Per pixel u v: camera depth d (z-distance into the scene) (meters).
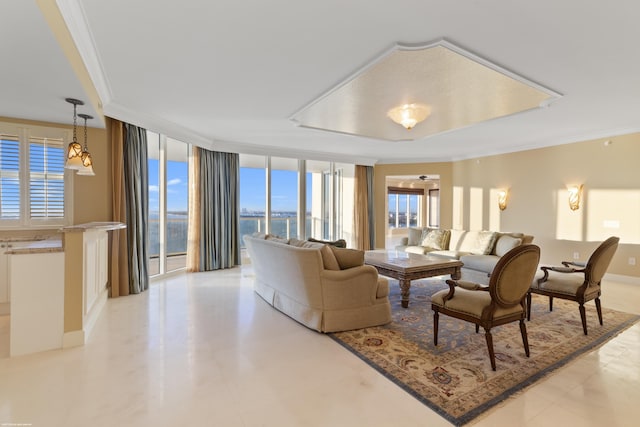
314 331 3.12
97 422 1.79
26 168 3.61
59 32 2.07
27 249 2.62
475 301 2.52
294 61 2.79
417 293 4.59
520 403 1.97
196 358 2.56
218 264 6.12
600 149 5.22
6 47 2.11
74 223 3.85
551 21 2.17
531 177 6.13
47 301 2.69
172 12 2.11
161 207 5.34
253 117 4.44
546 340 2.89
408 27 2.27
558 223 5.75
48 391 2.09
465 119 4.47
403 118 4.12
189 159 5.84
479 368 2.40
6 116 3.49
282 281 3.54
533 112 4.12
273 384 2.18
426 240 6.38
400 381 2.22
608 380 2.23
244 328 3.20
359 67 2.90
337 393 2.08
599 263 3.07
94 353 2.63
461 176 7.40
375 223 8.16
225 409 1.91
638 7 2.01
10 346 2.58
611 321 3.36
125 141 4.31
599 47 2.51
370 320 3.24
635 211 4.88
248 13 2.12
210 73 3.05
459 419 1.81
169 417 1.83
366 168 8.03
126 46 2.56
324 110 4.12
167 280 5.23
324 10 2.08
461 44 2.47
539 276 3.51
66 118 3.58
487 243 5.43
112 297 4.18
